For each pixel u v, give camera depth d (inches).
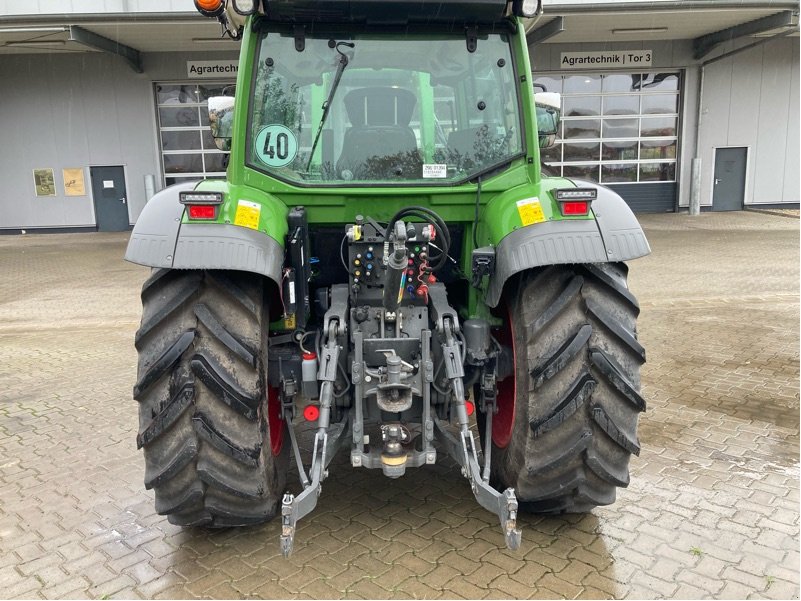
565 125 804.0
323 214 122.0
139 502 140.7
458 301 137.7
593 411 108.2
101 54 761.0
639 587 108.5
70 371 239.8
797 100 815.1
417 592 107.5
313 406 118.8
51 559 120.0
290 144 121.0
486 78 123.3
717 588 108.4
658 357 237.5
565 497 117.6
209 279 107.6
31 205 792.3
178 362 104.1
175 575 114.0
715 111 809.5
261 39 119.5
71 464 160.1
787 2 622.2
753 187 832.9
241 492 108.3
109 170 788.6
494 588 108.3
